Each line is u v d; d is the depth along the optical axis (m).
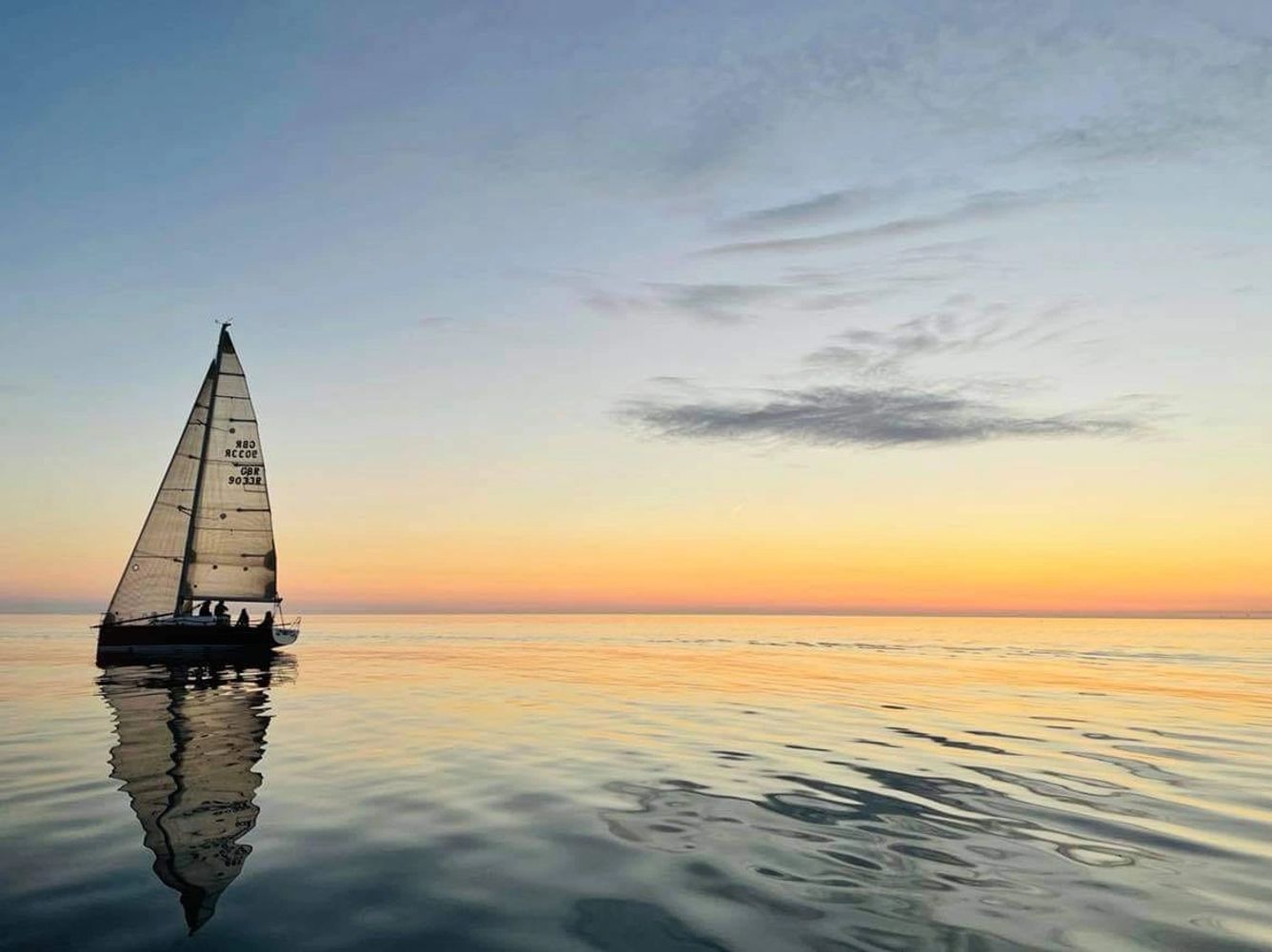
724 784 15.42
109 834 11.63
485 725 22.77
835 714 26.45
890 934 8.39
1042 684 39.06
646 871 10.28
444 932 8.30
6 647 61.84
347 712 25.31
